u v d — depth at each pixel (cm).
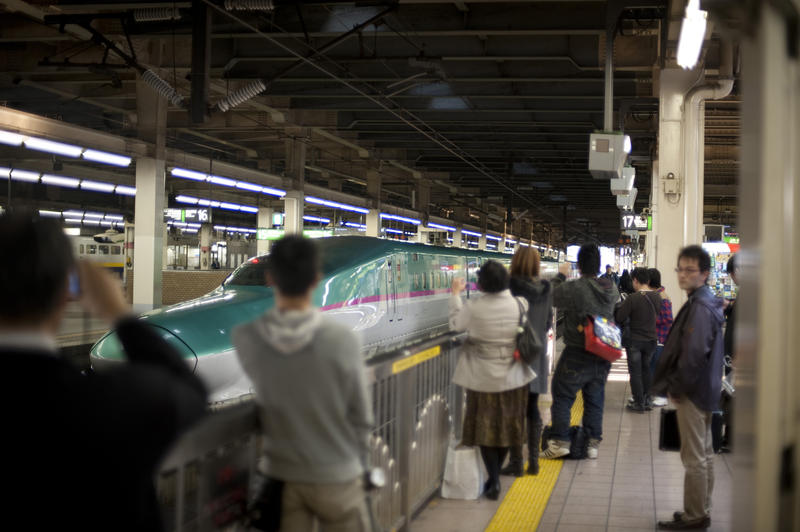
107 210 3753
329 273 1211
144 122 2130
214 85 2152
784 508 227
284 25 1580
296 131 2903
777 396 212
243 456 295
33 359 157
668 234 1297
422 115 2503
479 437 567
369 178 4047
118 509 161
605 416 938
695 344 489
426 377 555
